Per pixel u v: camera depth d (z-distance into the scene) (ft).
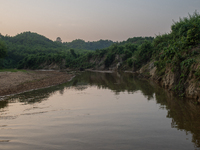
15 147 24.03
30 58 391.04
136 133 28.81
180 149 23.24
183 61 62.28
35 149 23.38
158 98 57.67
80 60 349.00
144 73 151.12
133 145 24.34
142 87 83.61
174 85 67.97
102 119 36.73
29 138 27.14
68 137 27.32
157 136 27.55
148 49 201.98
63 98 61.11
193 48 65.67
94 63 312.50
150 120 35.76
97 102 53.83
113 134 28.40
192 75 56.59
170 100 54.03
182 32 92.84
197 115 38.58
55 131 29.99
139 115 39.45
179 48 72.38
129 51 265.54
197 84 52.39
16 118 38.47
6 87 83.46
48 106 49.47
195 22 88.38
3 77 117.60
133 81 110.93
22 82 102.58
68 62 359.87
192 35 67.97
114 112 42.22
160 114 40.04
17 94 70.49
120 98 59.47
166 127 31.60
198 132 29.01
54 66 360.89
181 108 44.62
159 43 179.83
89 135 28.02
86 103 52.65
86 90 78.95
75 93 71.31
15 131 30.30
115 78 134.92
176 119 36.17
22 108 47.75
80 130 30.32
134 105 49.14
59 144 24.80
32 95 67.72
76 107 47.78
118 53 279.28
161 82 92.58
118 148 23.44
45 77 139.85
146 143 25.03
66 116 39.34
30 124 34.04
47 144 24.86
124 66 242.99
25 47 581.53
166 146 24.12
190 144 24.67
